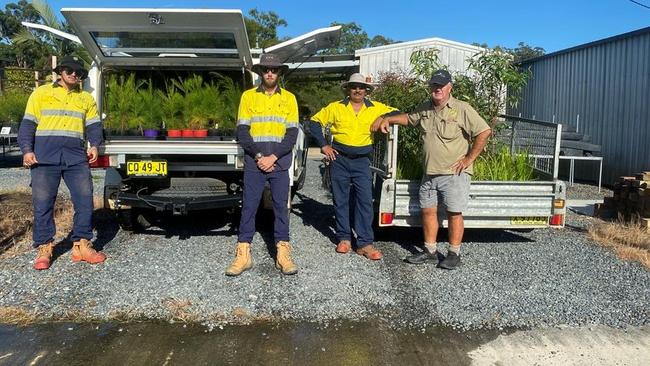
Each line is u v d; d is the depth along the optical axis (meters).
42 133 4.65
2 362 3.19
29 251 5.23
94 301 4.05
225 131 6.14
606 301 4.23
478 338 3.60
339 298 4.19
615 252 5.60
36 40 17.28
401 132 6.01
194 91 6.26
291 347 3.42
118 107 6.15
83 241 4.92
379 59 14.60
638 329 3.77
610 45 11.38
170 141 5.53
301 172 8.02
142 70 6.47
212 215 7.10
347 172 5.22
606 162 11.49
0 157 14.81
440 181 4.86
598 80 11.74
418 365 3.24
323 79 15.06
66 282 4.41
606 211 7.55
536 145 6.28
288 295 4.22
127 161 5.42
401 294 4.30
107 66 6.35
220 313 3.88
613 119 11.26
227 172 5.96
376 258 5.16
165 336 3.54
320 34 6.47
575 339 3.60
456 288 4.45
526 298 4.25
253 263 4.98
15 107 14.33
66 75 4.66
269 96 4.64
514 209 5.49
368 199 5.23
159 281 4.47
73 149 4.77
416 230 6.42
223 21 5.34
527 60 14.50
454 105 4.73
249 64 6.37
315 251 5.43
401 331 3.68
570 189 10.79
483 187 5.44
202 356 3.30
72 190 4.84
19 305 3.96
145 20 5.32
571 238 6.18
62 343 3.43
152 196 5.64
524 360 3.32
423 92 7.00
